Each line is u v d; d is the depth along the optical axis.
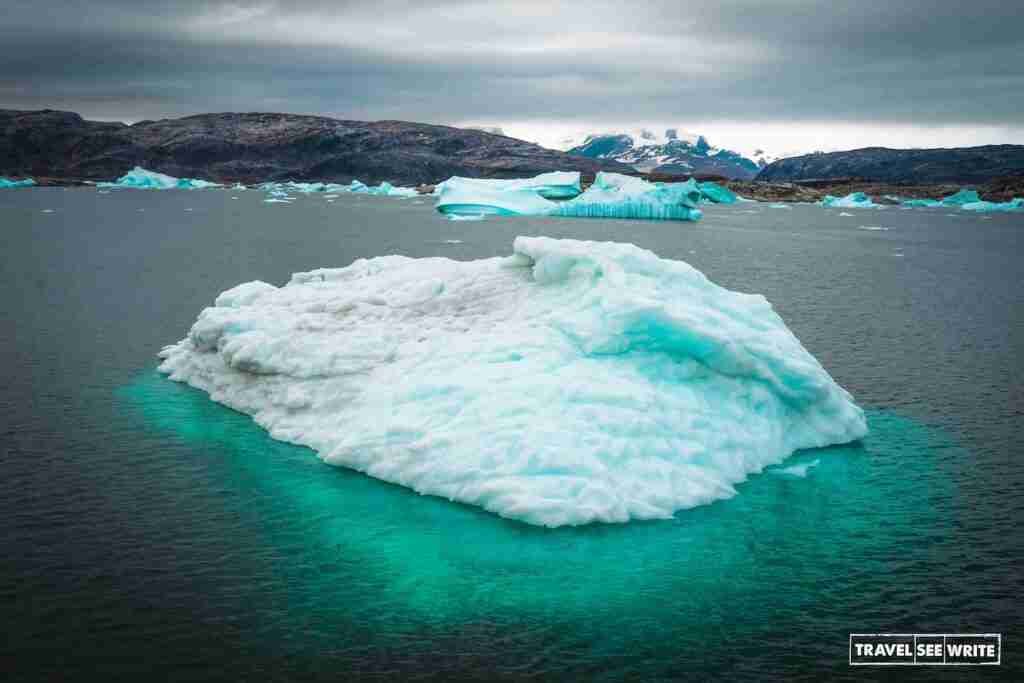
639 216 94.25
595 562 13.30
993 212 118.25
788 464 17.19
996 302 38.09
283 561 13.28
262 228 75.12
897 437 18.98
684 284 19.05
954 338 29.67
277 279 42.34
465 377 17.11
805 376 17.88
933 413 20.78
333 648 11.10
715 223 90.12
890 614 12.08
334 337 19.86
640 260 19.14
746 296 19.88
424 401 16.95
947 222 96.25
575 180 115.88
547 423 15.53
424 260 24.72
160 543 13.80
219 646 11.11
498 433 15.54
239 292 23.16
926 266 52.62
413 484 15.66
